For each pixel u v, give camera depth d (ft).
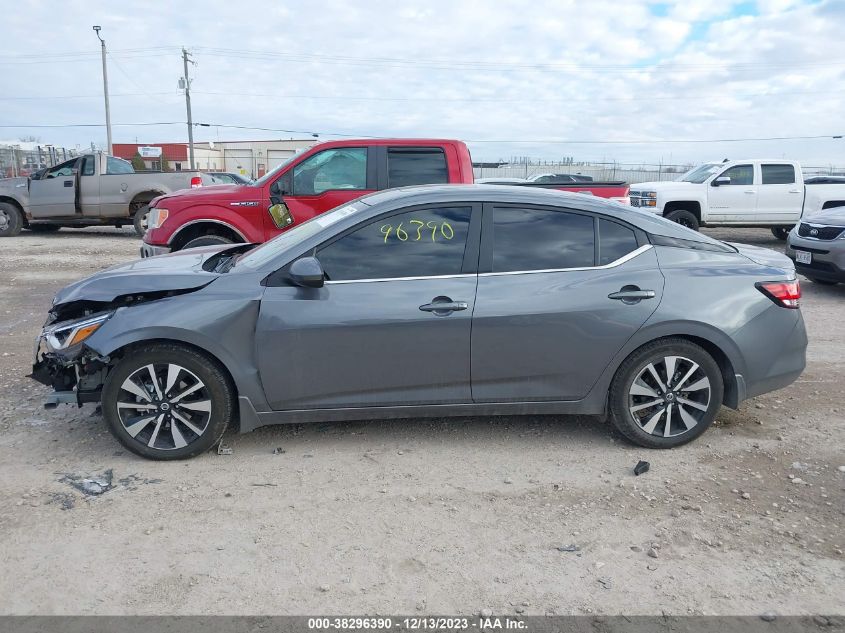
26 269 37.55
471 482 13.29
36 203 51.83
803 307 29.99
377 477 13.46
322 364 13.71
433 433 15.57
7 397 17.38
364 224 14.11
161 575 10.28
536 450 14.75
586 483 13.30
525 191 14.85
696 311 14.23
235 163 235.61
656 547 11.14
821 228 32.60
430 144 26.58
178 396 13.73
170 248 26.89
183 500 12.46
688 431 14.73
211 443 13.96
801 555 10.97
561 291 14.05
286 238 15.34
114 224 53.78
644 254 14.61
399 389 14.05
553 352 14.08
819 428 16.03
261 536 11.35
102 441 14.89
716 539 11.39
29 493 12.59
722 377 14.89
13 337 23.34
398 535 11.43
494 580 10.28
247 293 13.66
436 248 14.14
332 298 13.66
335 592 9.96
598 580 10.30
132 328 13.20
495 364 14.03
